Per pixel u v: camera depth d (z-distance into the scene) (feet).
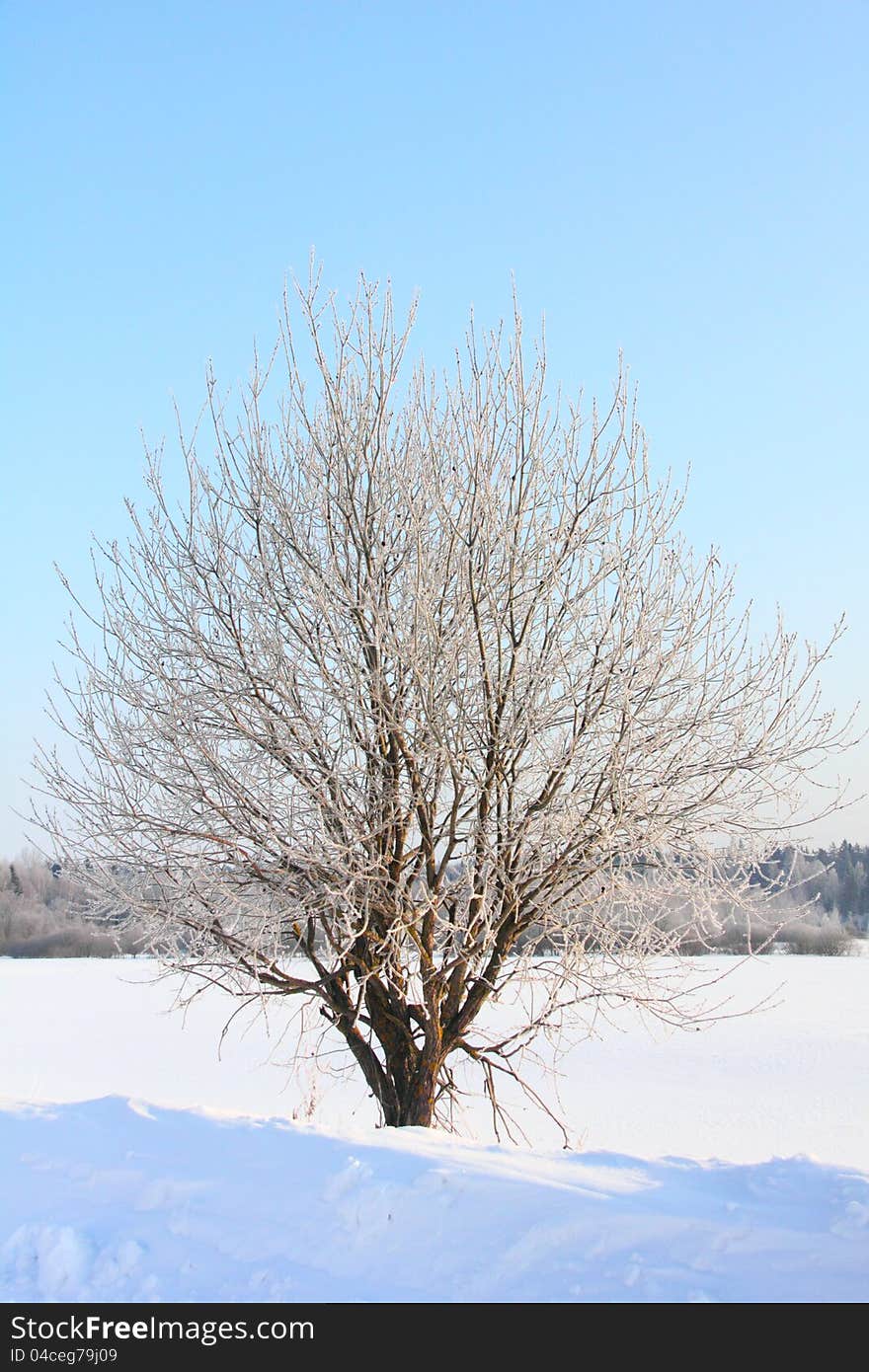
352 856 30.01
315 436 33.40
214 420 34.30
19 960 219.61
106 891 33.78
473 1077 83.82
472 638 31.42
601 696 31.68
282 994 33.40
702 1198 20.94
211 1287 18.95
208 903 32.48
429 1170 21.88
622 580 31.22
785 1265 18.15
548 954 33.40
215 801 32.63
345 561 32.96
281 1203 21.54
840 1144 63.87
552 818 30.45
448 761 30.27
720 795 32.53
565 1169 22.71
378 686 30.60
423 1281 18.79
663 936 32.65
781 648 32.81
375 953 32.86
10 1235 21.02
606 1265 18.60
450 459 32.73
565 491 32.76
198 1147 24.84
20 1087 75.51
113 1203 22.33
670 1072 95.50
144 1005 144.25
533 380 32.96
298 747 31.27
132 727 32.96
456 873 33.14
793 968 222.69
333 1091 68.03
